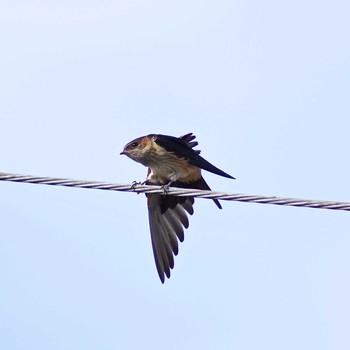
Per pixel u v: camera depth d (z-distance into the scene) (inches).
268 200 493.4
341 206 483.5
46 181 504.1
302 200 488.1
